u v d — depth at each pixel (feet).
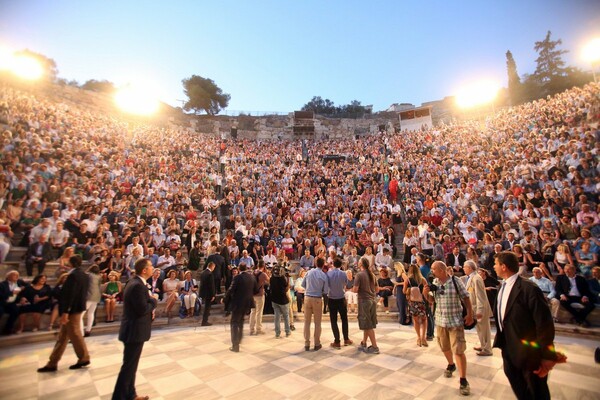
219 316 30.48
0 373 16.55
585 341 22.04
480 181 49.85
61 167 44.57
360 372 16.69
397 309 31.99
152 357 19.38
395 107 171.83
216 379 15.84
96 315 27.12
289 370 17.06
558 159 43.80
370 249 38.70
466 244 37.22
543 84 117.39
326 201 59.21
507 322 10.43
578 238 29.45
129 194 48.06
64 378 15.89
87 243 33.42
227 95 180.24
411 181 61.67
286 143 124.98
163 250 35.65
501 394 13.87
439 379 15.67
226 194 60.08
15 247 30.42
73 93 89.86
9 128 48.73
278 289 24.79
